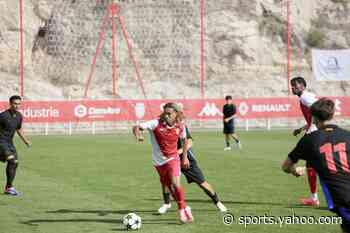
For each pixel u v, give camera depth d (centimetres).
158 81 14962
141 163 6319
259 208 3803
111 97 14288
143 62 15288
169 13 16088
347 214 2223
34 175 5425
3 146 4366
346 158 2275
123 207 3872
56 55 15400
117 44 15425
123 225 3344
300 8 17750
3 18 15538
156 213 3678
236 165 6091
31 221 3456
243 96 14825
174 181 3375
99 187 4703
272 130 11944
